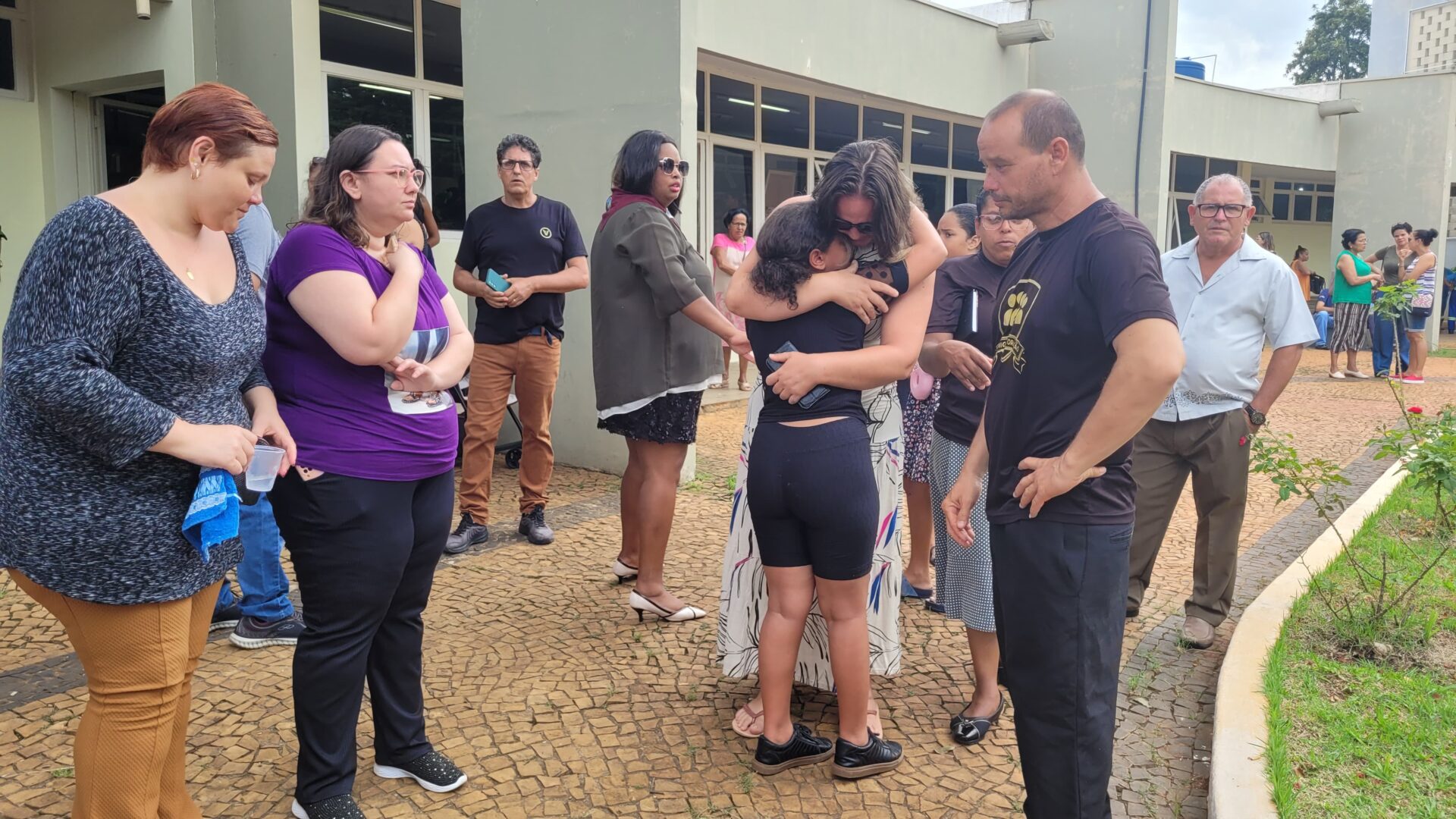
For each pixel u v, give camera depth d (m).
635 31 5.98
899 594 3.17
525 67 6.45
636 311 3.81
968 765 2.96
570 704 3.27
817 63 10.05
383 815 2.61
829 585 2.77
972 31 12.02
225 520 2.06
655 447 3.87
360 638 2.47
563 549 4.96
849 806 2.72
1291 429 8.62
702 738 3.07
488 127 6.67
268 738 2.98
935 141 13.55
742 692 3.39
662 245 3.73
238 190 2.02
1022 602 2.15
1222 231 3.67
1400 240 11.62
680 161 3.94
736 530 3.20
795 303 2.60
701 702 3.31
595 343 3.96
